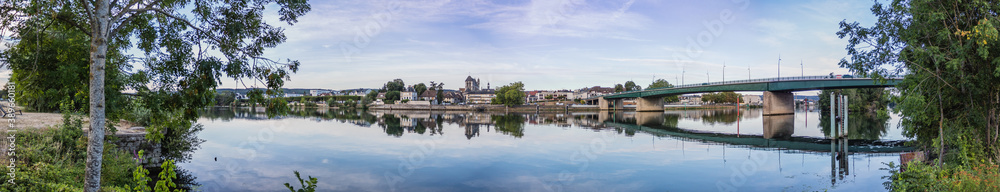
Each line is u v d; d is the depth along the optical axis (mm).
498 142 35156
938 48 13180
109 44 9383
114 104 11852
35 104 29219
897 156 27047
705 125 62844
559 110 139500
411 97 169375
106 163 13859
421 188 18062
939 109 15359
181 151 25766
